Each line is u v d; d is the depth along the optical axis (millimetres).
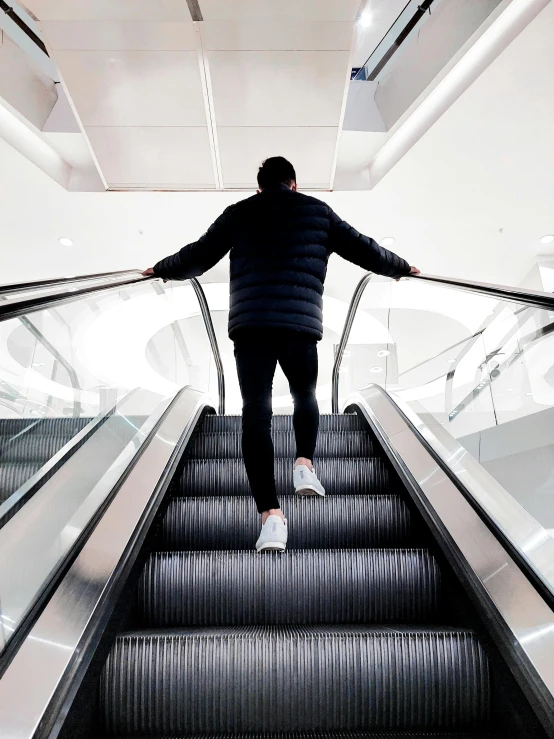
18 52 5988
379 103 6703
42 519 1667
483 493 2043
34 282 2186
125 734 1428
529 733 1211
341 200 7703
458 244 8977
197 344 7414
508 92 5730
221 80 5410
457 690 1469
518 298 2131
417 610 1920
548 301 1911
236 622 1896
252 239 2137
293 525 2418
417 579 1942
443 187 7410
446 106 5988
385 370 6531
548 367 3074
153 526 2123
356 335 7668
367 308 7566
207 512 2424
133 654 1481
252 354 2104
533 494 2193
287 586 1922
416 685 1471
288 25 4934
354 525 2428
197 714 1446
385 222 8312
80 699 1261
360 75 6859
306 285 2100
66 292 2188
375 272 2373
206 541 2389
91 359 3529
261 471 1980
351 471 2971
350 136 6754
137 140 6129
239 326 2059
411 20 5992
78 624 1415
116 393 3553
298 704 1455
